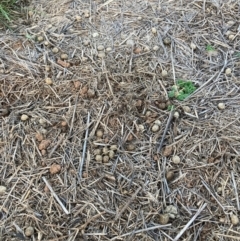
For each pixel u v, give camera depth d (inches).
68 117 14.8
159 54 16.4
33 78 15.7
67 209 13.1
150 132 14.5
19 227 12.9
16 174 13.7
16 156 14.1
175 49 16.6
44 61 16.2
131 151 14.1
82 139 14.4
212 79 15.8
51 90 15.4
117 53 16.4
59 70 16.0
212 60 16.4
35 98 15.4
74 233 12.7
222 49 16.7
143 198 13.3
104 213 13.0
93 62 16.1
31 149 14.2
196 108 15.0
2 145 14.3
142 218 12.9
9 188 13.5
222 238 12.7
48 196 13.3
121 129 14.5
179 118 14.7
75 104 15.1
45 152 14.1
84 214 13.0
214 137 14.2
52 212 13.1
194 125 14.5
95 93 15.3
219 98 15.2
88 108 15.0
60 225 12.9
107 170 13.8
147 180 13.6
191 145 14.1
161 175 13.6
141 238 12.7
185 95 15.2
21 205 13.2
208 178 13.6
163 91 15.4
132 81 15.6
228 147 14.0
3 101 15.3
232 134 14.3
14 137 14.4
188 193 13.4
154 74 15.8
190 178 13.6
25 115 14.9
